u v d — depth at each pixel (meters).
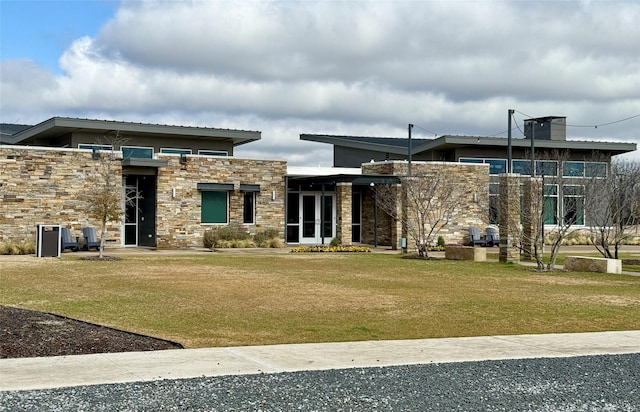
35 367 8.27
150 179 32.78
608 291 17.44
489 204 36.69
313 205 37.59
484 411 6.67
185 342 10.52
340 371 8.27
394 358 9.09
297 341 10.75
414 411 6.62
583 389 7.57
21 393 7.09
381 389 7.43
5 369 8.15
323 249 31.39
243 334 11.25
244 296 15.60
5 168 28.08
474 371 8.36
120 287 16.81
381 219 37.22
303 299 15.27
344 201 35.38
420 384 7.67
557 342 10.42
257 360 8.86
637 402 7.09
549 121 45.34
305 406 6.74
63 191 29.17
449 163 36.47
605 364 8.84
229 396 7.05
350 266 23.88
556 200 35.00
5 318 10.88
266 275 20.23
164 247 32.19
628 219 27.23
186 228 32.78
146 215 33.16
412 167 35.69
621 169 34.84
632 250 34.41
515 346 10.05
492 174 43.41
